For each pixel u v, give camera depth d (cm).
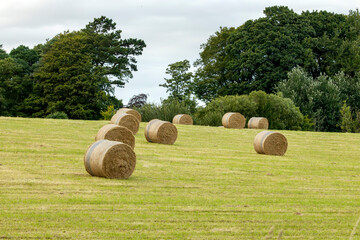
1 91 6625
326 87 5984
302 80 6022
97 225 1027
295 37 6612
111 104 6825
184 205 1248
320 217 1202
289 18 6750
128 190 1403
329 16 7156
